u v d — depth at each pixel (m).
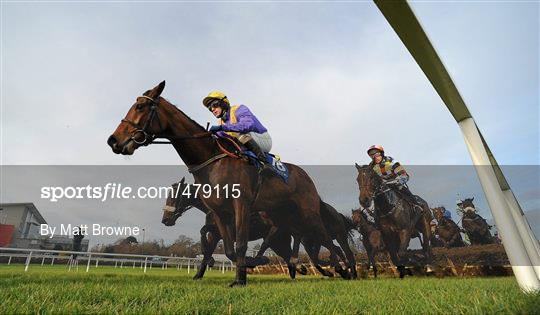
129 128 3.02
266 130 3.82
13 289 1.96
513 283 2.83
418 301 1.87
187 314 1.56
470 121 1.94
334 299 2.02
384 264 4.97
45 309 1.51
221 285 2.78
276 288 2.58
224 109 3.64
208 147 3.23
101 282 2.55
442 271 5.12
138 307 1.64
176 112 3.24
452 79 1.72
